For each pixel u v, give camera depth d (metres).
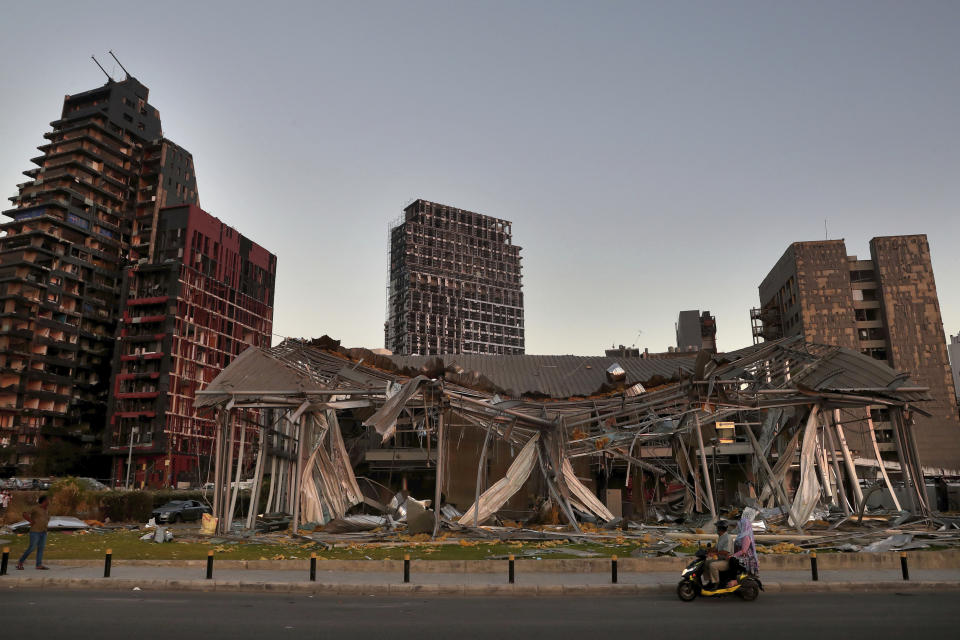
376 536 20.98
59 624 9.07
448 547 18.28
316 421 27.34
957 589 12.88
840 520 24.55
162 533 20.20
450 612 10.48
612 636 8.62
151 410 98.12
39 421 97.69
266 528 24.89
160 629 8.82
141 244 115.88
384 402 24.58
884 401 24.38
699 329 119.62
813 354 27.28
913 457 24.06
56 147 115.31
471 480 31.31
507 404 25.44
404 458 42.56
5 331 94.44
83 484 31.69
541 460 25.81
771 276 112.81
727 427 26.92
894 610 10.57
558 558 15.62
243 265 122.50
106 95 120.00
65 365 102.31
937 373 90.12
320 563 14.99
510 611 10.62
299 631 8.81
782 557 14.95
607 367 38.59
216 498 23.09
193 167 130.88
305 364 27.55
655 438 32.34
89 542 20.16
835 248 98.31
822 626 9.27
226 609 10.55
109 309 111.69
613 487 35.78
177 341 102.06
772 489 27.89
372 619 9.79
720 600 11.73
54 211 107.25
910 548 16.78
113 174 118.62
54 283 102.62
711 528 22.52
